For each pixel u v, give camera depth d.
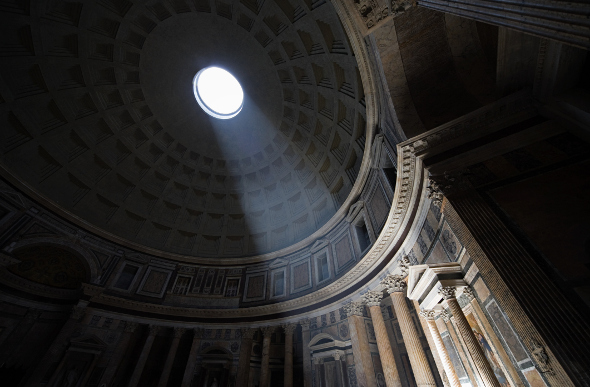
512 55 6.95
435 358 8.83
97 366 15.96
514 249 5.46
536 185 6.23
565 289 4.66
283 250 21.64
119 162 21.75
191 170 24.72
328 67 15.64
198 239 24.30
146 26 18.09
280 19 15.88
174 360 18.22
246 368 16.97
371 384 11.64
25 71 16.83
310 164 21.59
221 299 20.69
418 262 10.32
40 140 18.12
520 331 4.82
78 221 19.17
